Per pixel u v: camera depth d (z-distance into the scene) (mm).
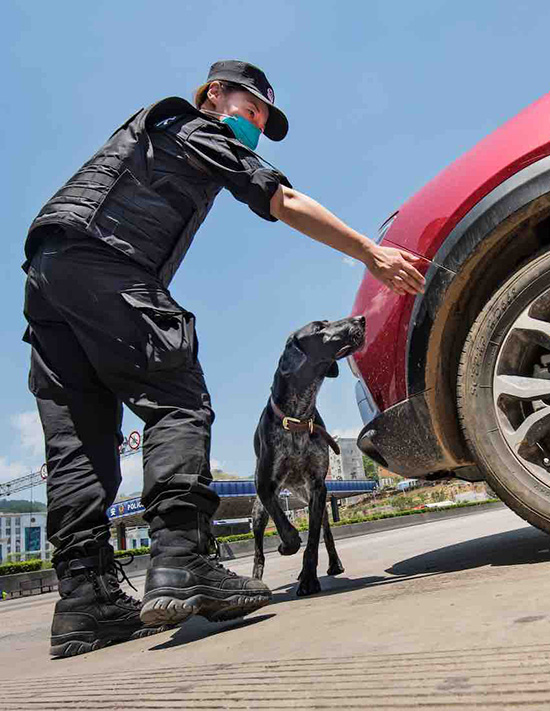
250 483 28281
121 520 28781
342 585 2785
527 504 1878
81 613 1906
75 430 2035
